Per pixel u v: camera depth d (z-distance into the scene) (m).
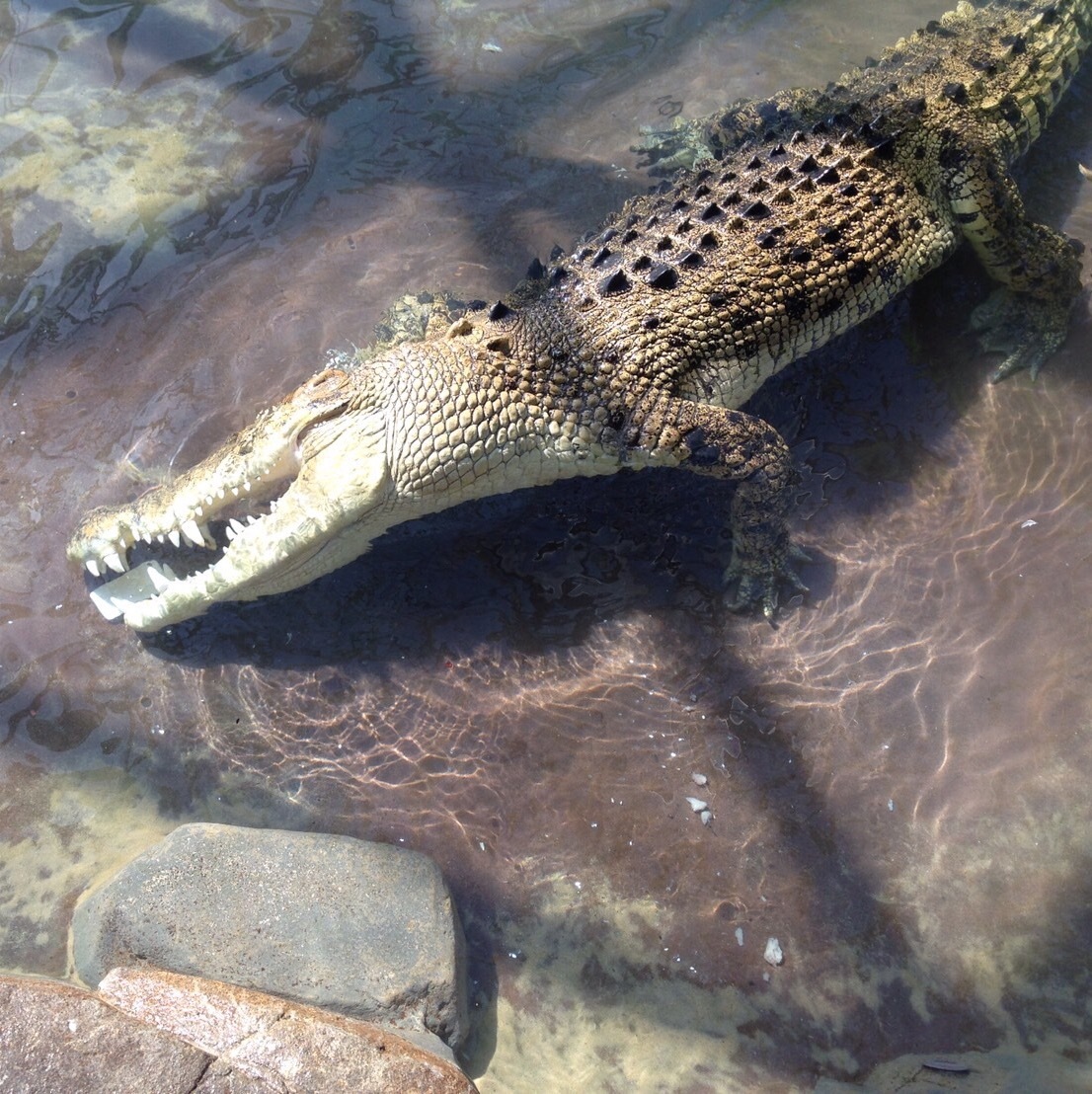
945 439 2.38
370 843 1.92
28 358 2.42
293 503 2.04
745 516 2.18
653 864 1.99
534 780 2.05
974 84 2.51
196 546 2.22
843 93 2.61
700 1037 1.87
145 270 2.55
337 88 2.86
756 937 1.93
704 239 2.25
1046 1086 1.81
